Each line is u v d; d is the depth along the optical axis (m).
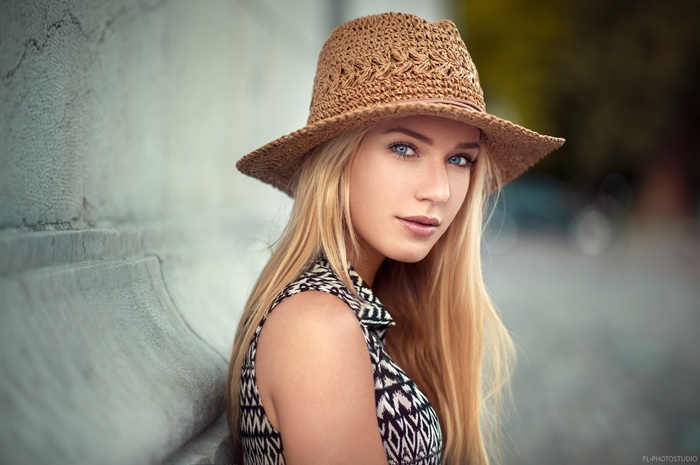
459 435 2.00
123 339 1.38
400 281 2.05
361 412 1.35
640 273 13.34
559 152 22.41
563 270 13.55
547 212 22.75
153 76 1.90
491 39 23.62
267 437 1.41
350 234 1.63
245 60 2.94
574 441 3.89
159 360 1.47
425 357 2.04
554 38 22.14
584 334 6.95
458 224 1.94
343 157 1.58
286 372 1.34
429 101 1.55
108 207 1.63
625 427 4.15
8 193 1.17
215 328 2.02
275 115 3.55
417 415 1.48
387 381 1.46
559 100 20.33
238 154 2.90
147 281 1.70
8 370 1.01
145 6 1.81
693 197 20.73
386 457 1.40
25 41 1.22
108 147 1.62
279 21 3.55
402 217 1.59
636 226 19.75
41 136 1.29
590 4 18.80
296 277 1.53
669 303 9.26
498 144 1.85
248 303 1.63
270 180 1.91
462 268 1.97
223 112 2.65
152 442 1.22
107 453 1.10
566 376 5.27
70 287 1.28
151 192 1.93
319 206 1.58
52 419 1.04
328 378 1.33
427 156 1.59
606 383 5.10
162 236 1.94
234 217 2.76
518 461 3.56
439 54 1.60
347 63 1.60
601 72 18.89
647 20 18.34
